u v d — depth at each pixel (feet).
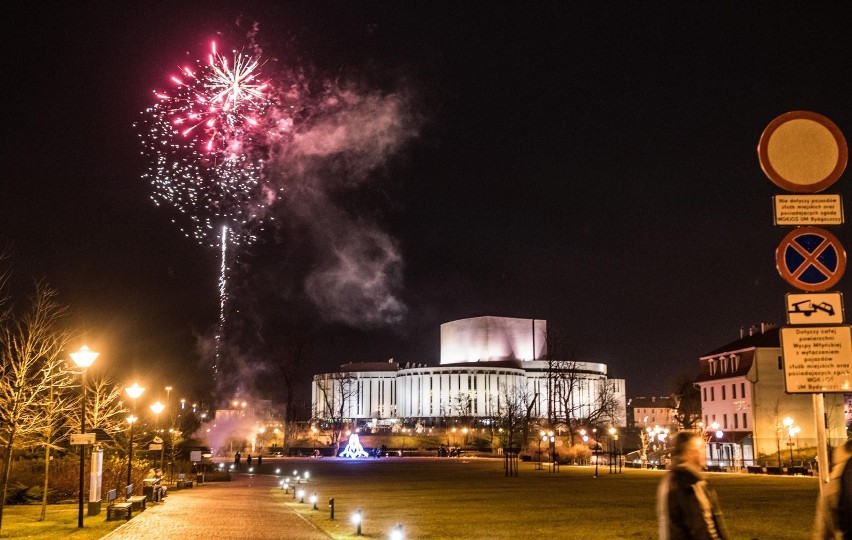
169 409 215.92
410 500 126.82
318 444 484.33
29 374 114.62
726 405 301.22
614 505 115.85
